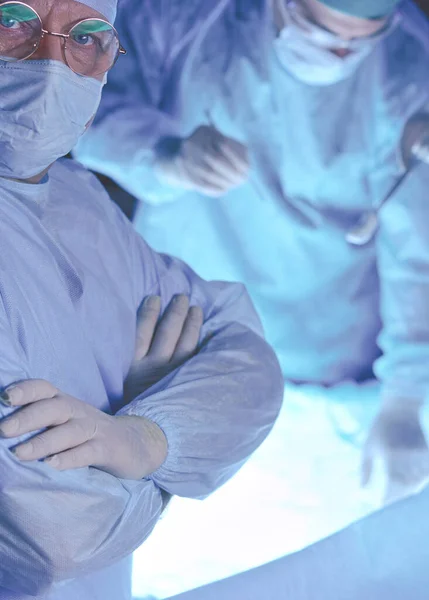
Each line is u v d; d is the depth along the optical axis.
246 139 2.10
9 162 0.98
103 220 1.15
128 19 2.10
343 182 2.13
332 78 2.03
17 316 0.93
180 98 2.11
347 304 2.20
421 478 1.88
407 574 1.09
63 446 0.86
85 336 1.04
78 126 0.98
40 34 0.91
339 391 2.20
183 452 1.04
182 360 1.16
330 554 1.12
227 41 2.06
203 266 2.20
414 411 2.03
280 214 2.13
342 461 1.94
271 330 2.21
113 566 1.06
